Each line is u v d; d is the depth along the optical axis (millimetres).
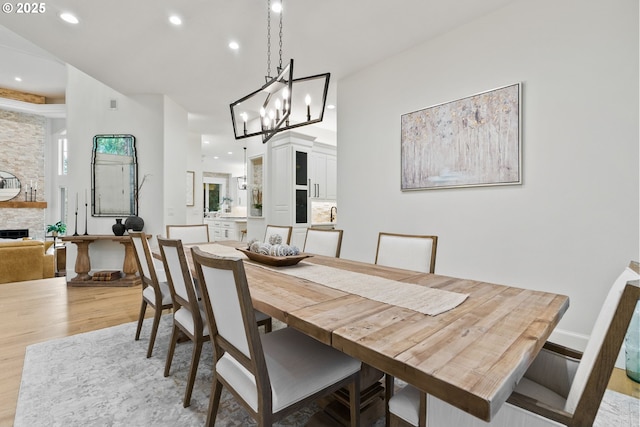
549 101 2311
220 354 1357
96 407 1647
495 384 672
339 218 3926
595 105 2121
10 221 7629
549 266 2318
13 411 1613
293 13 2576
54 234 6852
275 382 1126
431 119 2992
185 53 3246
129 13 2566
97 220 4559
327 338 974
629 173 2004
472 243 2736
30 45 5074
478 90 2680
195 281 2523
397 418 1140
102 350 2334
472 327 999
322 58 3357
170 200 4605
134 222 4223
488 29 2613
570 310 2229
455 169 2824
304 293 1402
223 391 1803
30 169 7941
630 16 1992
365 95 3607
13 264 4535
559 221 2273
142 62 3449
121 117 4504
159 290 2229
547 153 2322
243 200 11586
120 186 4516
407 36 2941
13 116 7688
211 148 8352
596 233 2125
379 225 3488
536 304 1245
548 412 850
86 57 3334
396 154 3311
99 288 4152
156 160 4484
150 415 1586
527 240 2424
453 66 2842
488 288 1506
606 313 952
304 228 5445
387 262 2297
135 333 2668
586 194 2162
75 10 2521
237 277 1023
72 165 4539
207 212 10688
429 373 718
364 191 3637
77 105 4559
